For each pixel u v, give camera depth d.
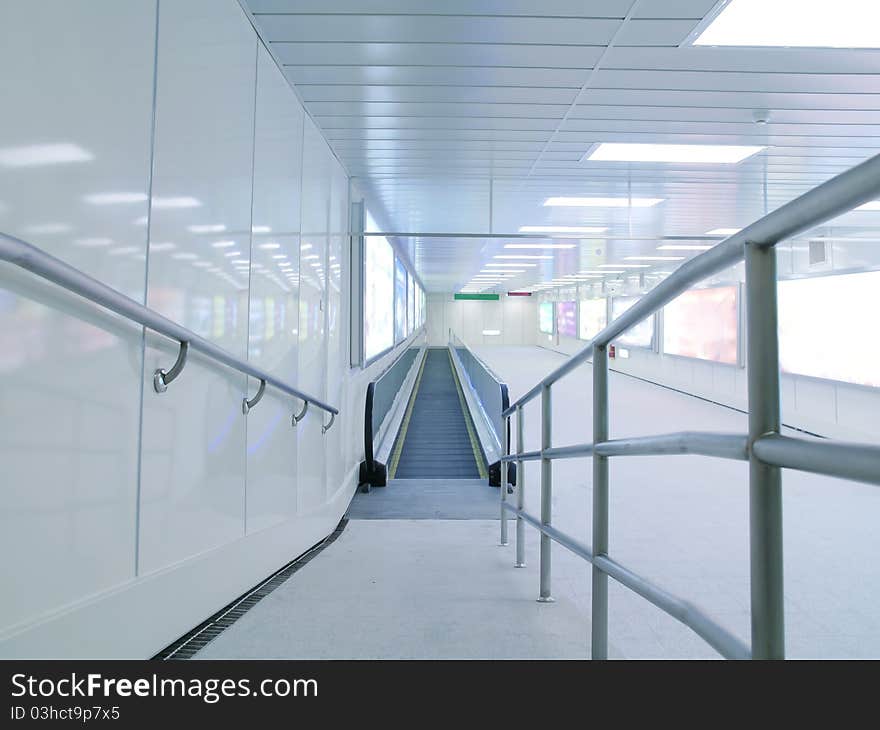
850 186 0.77
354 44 4.14
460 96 5.00
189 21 2.80
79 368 1.94
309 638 2.65
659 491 6.68
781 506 1.00
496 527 5.60
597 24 3.93
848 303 9.24
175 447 2.58
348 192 7.32
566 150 6.35
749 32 4.00
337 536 5.29
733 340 12.80
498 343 36.59
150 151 2.43
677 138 5.97
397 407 10.84
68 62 1.92
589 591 3.57
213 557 2.92
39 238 1.79
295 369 4.66
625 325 1.74
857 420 9.04
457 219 9.74
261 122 3.93
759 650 1.00
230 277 3.30
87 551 1.99
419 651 2.52
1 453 1.63
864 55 4.27
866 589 3.72
